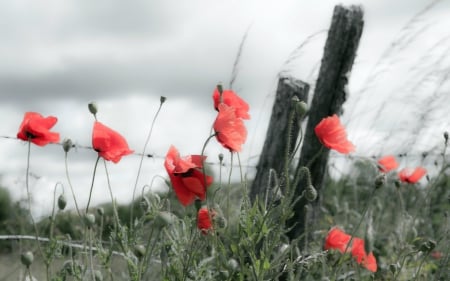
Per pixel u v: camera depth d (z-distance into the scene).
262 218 2.34
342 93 3.14
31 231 3.12
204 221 2.39
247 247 2.36
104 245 2.66
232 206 2.72
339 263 2.42
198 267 2.40
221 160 2.59
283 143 3.10
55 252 2.35
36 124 2.36
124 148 2.35
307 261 2.46
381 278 2.88
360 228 3.14
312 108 3.14
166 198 2.45
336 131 2.33
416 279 2.63
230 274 2.35
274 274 2.37
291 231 3.04
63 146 2.37
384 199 3.67
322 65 3.15
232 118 2.32
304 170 2.32
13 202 3.26
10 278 2.79
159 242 2.48
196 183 2.28
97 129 2.33
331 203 3.66
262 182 3.08
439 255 3.06
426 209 3.37
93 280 2.30
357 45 3.15
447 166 3.14
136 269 2.33
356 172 3.88
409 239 2.92
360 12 3.14
